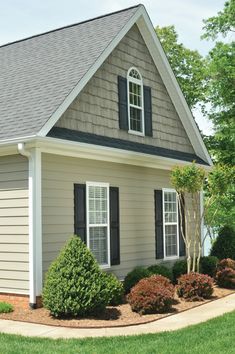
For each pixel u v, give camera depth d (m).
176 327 9.79
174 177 13.90
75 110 13.31
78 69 13.42
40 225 11.45
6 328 9.67
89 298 10.39
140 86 16.33
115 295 11.81
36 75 14.21
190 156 18.55
